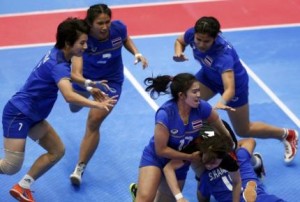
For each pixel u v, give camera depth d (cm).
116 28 1277
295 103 1611
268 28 1998
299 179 1340
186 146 1099
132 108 1583
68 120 1528
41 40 1911
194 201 1266
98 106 1057
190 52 1859
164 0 2184
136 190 1203
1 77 1698
